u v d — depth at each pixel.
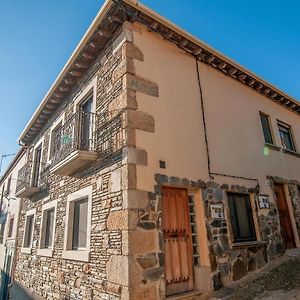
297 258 6.09
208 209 5.23
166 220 4.70
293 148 8.99
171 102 5.36
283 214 7.45
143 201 4.26
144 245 4.05
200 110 5.93
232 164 6.20
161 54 5.58
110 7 4.99
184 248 4.80
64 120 7.58
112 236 4.32
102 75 5.80
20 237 10.11
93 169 5.39
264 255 6.05
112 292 4.05
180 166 5.02
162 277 4.09
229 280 5.06
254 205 6.40
